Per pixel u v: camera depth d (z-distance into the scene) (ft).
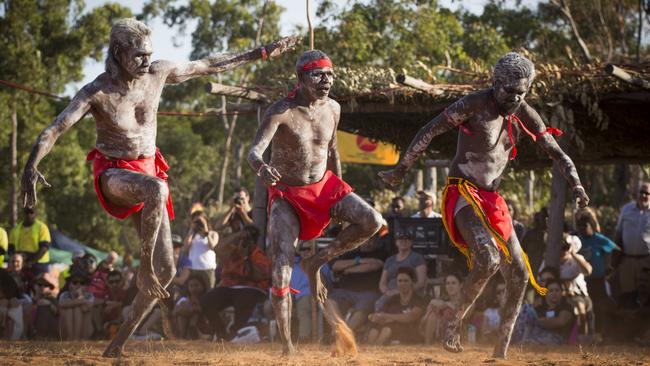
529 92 37.52
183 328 41.81
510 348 30.68
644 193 43.70
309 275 23.67
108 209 22.03
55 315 43.09
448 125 22.99
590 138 44.32
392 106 41.57
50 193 149.38
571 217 71.61
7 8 134.41
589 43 100.32
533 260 43.04
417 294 38.37
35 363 19.93
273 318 39.42
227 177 188.14
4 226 135.44
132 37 21.01
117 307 43.11
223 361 20.85
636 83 36.06
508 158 23.27
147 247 20.72
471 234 22.31
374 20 90.89
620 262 44.65
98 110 21.27
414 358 23.03
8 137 130.52
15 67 127.75
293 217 22.97
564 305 36.47
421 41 91.45
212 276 43.68
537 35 113.91
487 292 36.94
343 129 49.37
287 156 23.11
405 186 115.34
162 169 22.81
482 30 105.70
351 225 23.00
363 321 39.34
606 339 38.32
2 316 41.75
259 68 92.22
